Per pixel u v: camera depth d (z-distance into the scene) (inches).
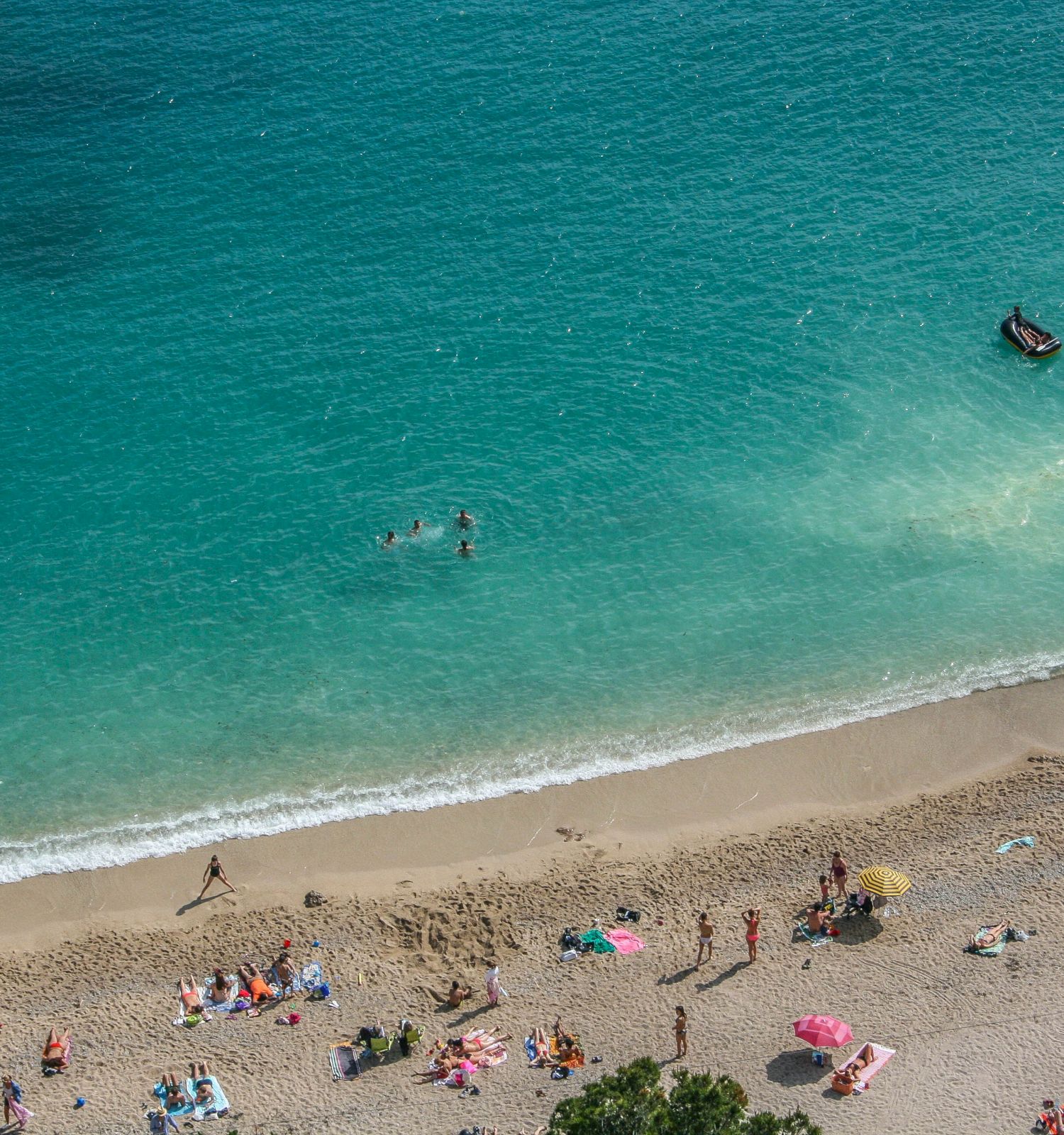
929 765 2133.4
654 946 1802.4
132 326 3149.6
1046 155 3567.9
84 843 2044.8
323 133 3784.5
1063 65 3907.5
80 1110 1569.9
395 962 1798.7
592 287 3206.2
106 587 2498.8
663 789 2110.0
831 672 2306.8
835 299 3142.2
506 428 2839.6
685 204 3462.1
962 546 2534.5
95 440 2834.6
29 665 2351.1
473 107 3850.9
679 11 4239.7
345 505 2667.3
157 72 4084.6
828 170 3555.6
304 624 2422.5
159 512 2662.4
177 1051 1659.7
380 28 4249.5
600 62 4015.8
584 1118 1279.5
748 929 1753.2
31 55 4183.1
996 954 1736.0
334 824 2060.8
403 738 2210.9
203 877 1973.4
